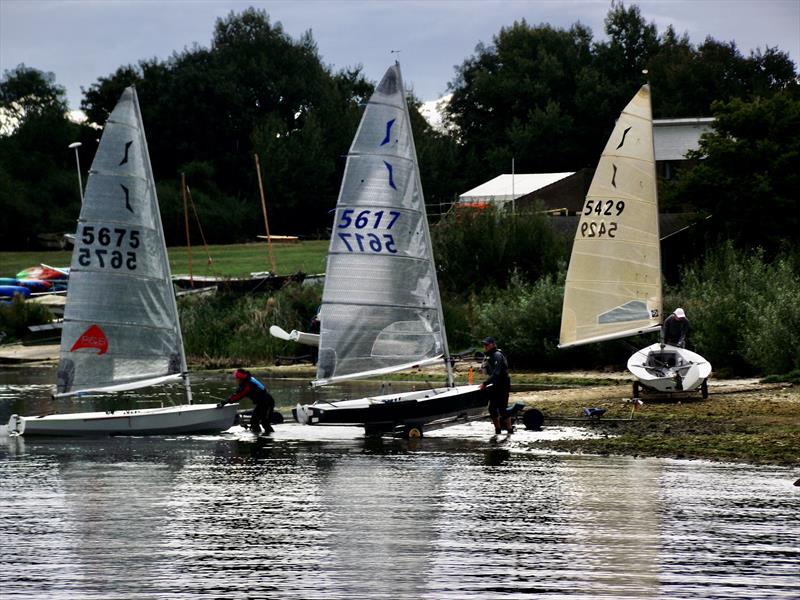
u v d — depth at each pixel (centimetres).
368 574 5341
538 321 14588
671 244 17762
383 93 9356
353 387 13638
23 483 7512
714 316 13075
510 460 8200
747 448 8362
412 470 7862
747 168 17712
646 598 4956
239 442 9256
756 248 16950
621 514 6425
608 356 14375
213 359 16900
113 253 9500
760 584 5128
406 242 9425
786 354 12275
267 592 5097
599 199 11375
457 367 15100
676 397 10956
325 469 7944
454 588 5125
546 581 5200
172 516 6519
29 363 17538
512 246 17912
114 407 11900
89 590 5128
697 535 5956
